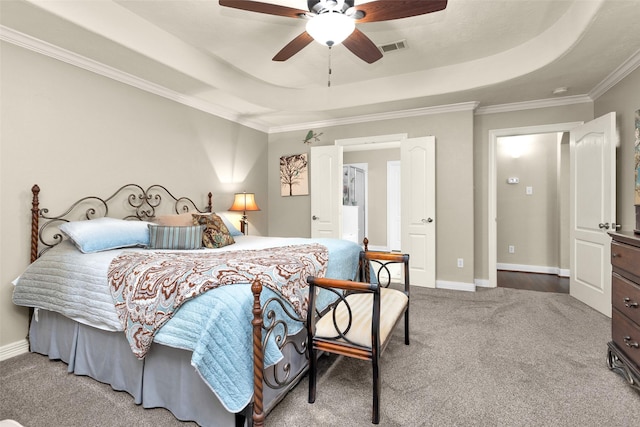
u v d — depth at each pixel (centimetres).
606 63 288
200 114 394
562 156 482
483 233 423
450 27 279
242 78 381
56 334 218
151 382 164
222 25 274
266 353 143
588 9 225
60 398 174
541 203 514
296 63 352
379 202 732
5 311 226
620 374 194
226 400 129
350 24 191
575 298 356
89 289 186
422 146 418
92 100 278
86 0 226
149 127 329
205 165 400
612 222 294
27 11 206
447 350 229
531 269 519
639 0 202
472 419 155
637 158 264
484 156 422
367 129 460
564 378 191
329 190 478
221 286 143
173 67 293
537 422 152
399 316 198
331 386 185
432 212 413
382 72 378
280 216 521
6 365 212
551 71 305
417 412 160
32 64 239
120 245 234
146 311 150
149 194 328
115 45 251
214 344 130
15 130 230
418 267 421
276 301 155
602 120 308
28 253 237
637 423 151
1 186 224
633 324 175
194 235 262
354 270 277
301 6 251
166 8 250
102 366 188
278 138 521
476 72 345
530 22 272
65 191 259
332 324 172
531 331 263
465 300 354
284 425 151
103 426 151
